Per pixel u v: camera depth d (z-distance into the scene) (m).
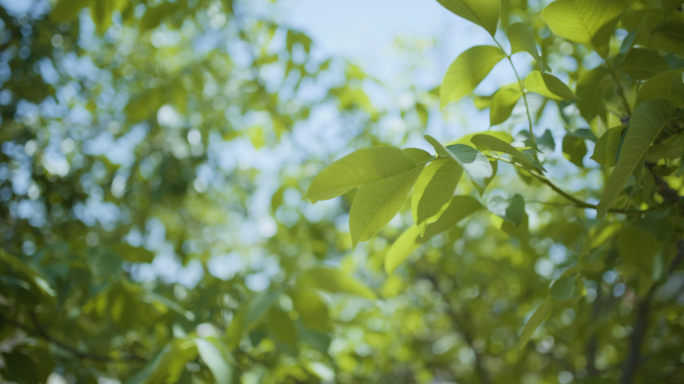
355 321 1.98
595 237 0.89
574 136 0.88
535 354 2.63
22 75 2.40
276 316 1.15
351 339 2.04
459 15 0.76
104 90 3.24
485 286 3.03
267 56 2.26
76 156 2.86
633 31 0.84
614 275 1.63
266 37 2.33
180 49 3.06
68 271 1.16
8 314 1.24
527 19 1.96
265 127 2.73
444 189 0.69
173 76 2.09
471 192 2.43
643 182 0.82
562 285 0.82
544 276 2.41
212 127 2.91
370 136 2.40
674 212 0.82
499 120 0.84
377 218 0.67
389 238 2.55
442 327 3.60
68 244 1.31
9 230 2.23
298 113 2.56
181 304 1.40
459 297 3.35
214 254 3.36
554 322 2.27
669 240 0.86
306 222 2.55
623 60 0.81
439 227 0.83
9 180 2.37
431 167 0.68
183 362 0.90
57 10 1.43
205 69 2.38
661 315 1.54
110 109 3.15
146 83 2.63
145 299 1.22
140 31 1.63
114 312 1.21
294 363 1.44
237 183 3.68
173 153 2.76
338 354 1.92
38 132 2.71
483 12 0.75
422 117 2.05
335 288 1.12
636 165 0.67
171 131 2.94
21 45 2.37
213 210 3.93
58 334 1.45
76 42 2.58
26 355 1.19
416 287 3.83
